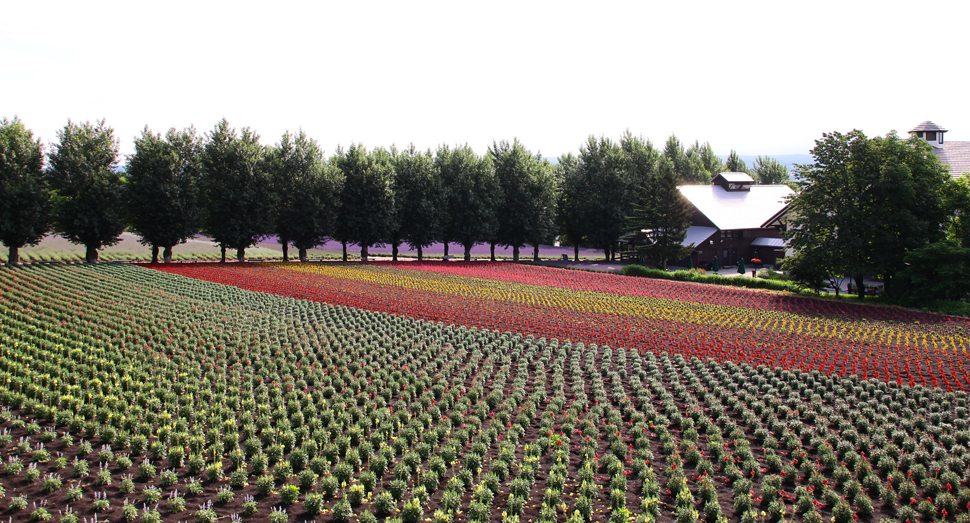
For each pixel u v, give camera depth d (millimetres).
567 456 15391
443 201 71312
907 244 42625
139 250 70750
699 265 65938
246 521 12062
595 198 72062
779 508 12875
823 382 23125
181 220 58375
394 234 71562
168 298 36781
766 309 39812
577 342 29438
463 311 36469
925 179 42438
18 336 25891
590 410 18969
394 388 21031
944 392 21906
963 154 63156
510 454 14969
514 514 12531
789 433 17281
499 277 54438
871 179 42594
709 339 29859
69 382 20141
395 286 46562
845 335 31281
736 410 19766
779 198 74500
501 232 75250
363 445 15453
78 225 53688
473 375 23750
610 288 48375
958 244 41406
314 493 12734
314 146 66312
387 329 31000
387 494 12688
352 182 67938
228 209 60844
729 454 15836
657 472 15078
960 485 14547
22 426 16281
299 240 65938
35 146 53500
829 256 43531
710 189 76000
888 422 18766
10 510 11867
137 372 21125
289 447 15766
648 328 32406
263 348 25844
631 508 13078
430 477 13727
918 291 40656
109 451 14312
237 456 14422
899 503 13938
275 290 42688
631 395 21453
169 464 14586
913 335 31234
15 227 51500
